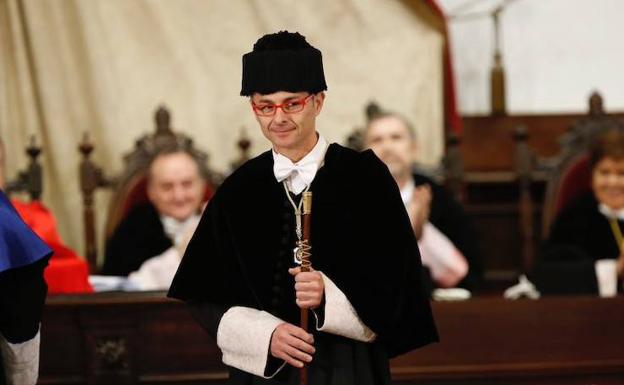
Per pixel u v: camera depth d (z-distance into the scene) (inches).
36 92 648.4
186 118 649.6
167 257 519.8
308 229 277.1
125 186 588.7
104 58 644.1
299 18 654.5
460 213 573.9
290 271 275.3
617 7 706.2
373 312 276.1
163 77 650.8
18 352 283.4
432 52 661.3
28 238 284.7
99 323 428.8
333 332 276.1
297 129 277.6
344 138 654.5
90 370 429.4
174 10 651.5
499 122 677.9
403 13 661.9
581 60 708.0
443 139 663.8
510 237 665.0
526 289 530.6
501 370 437.1
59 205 649.0
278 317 283.4
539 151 679.7
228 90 653.3
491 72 677.3
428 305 283.4
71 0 644.7
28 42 645.3
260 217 287.0
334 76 658.2
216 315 288.5
